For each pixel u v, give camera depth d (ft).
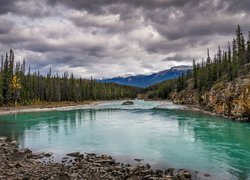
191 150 116.06
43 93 460.96
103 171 86.94
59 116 264.52
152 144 128.47
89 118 243.81
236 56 334.24
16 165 91.66
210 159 102.06
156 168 92.17
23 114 287.48
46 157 107.55
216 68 381.81
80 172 86.07
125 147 123.75
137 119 228.63
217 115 248.93
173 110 317.42
